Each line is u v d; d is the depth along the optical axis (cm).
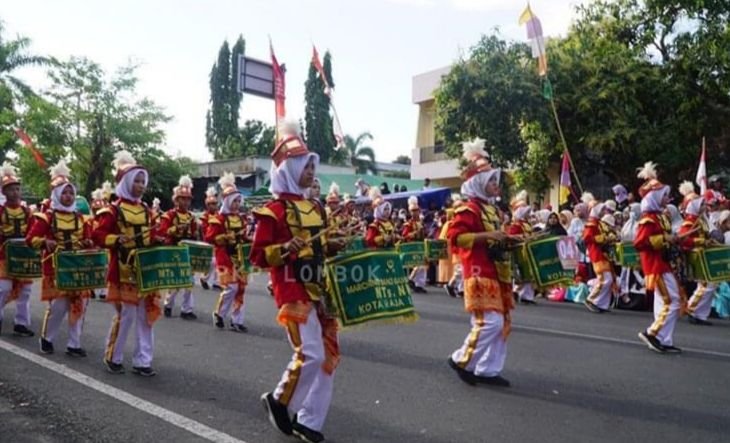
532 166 2086
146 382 681
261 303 1325
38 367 740
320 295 500
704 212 1045
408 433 529
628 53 2003
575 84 2003
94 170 3234
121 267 704
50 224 811
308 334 491
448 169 2914
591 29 2098
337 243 522
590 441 514
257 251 499
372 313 500
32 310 1161
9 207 906
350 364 774
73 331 801
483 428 543
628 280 1318
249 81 1199
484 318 669
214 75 4916
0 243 902
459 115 2028
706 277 993
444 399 628
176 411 580
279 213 502
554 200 2278
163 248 708
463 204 682
